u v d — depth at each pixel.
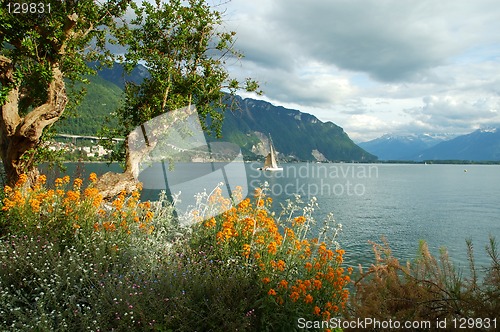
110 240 5.68
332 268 4.88
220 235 5.42
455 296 2.28
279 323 4.18
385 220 42.91
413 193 83.25
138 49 13.30
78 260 4.94
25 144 9.18
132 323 4.04
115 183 9.34
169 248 5.76
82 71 10.44
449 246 28.66
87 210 6.22
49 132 11.18
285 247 5.57
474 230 37.94
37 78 9.34
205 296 4.55
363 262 15.40
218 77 14.16
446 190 94.06
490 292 2.20
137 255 5.44
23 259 4.89
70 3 9.80
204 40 13.95
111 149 13.33
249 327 4.13
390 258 2.66
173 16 13.37
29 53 9.29
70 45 9.96
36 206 6.09
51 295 4.38
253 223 5.64
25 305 4.50
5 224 6.20
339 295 4.23
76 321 4.12
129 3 12.29
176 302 4.25
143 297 4.30
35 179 9.59
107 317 4.14
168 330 3.99
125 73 13.37
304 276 4.99
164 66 13.21
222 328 4.07
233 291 4.54
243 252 5.25
